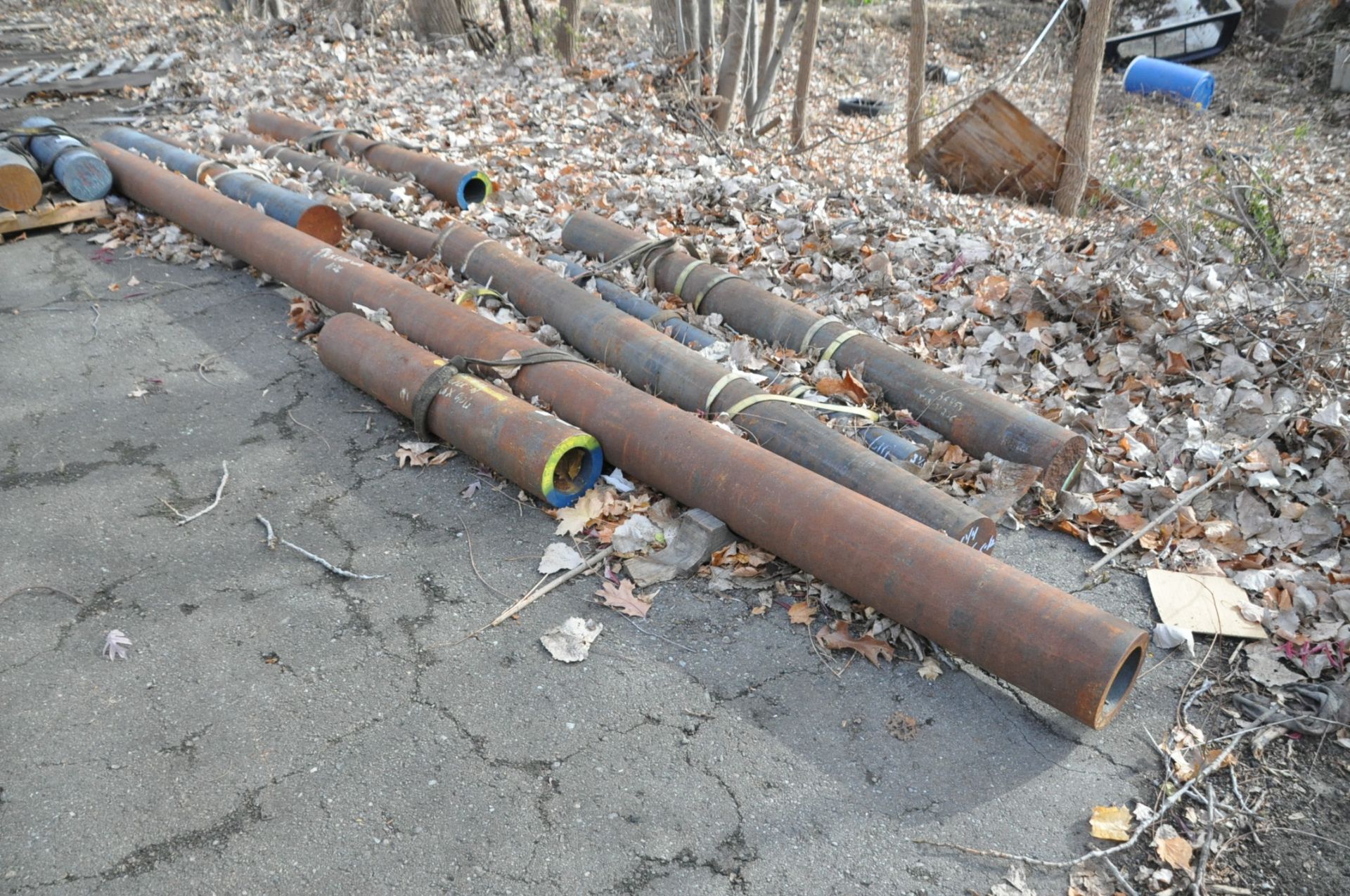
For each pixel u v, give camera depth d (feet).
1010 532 14.24
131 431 15.90
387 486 14.80
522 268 19.11
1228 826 9.83
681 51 36.01
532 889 8.94
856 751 10.52
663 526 13.75
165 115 33.30
